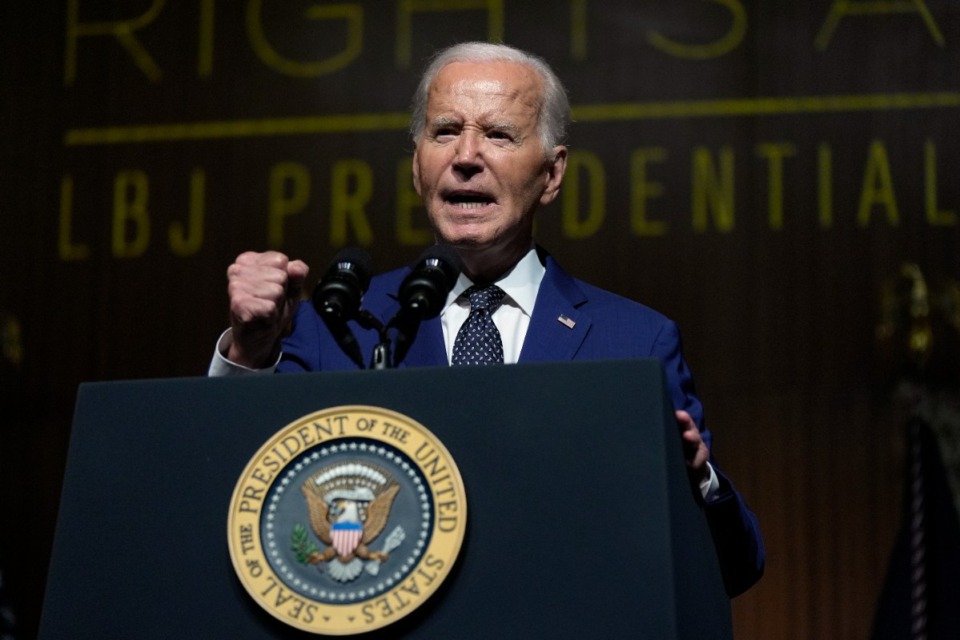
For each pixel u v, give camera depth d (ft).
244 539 12.85
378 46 47.06
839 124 44.39
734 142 44.75
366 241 46.19
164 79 48.14
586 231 44.98
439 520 12.64
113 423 13.60
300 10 47.67
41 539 46.62
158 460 13.41
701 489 16.26
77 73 48.57
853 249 43.93
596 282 44.73
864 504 42.98
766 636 42.63
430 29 46.78
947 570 40.91
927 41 44.39
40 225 48.01
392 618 12.44
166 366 46.88
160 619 12.96
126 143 47.96
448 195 18.71
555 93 19.75
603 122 45.32
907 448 42.70
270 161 47.16
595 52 45.65
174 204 47.52
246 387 13.43
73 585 13.20
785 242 44.24
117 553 13.21
